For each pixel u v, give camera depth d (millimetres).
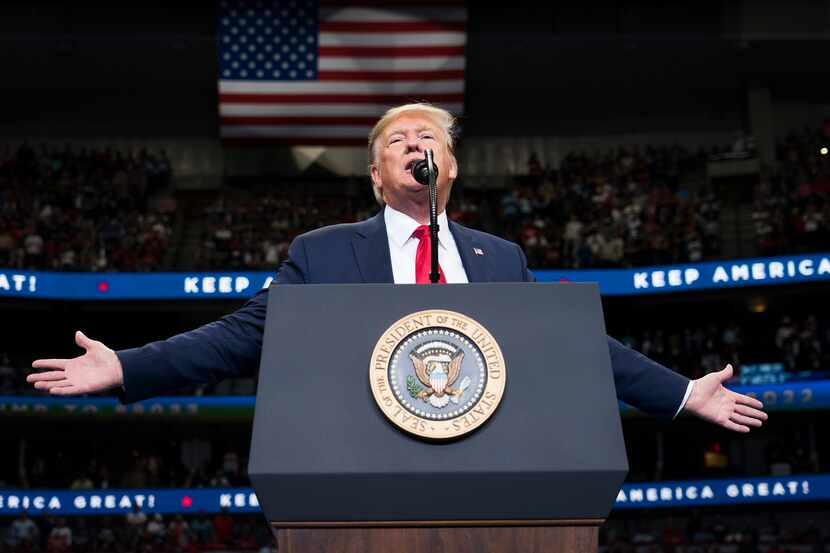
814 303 25328
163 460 25609
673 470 25062
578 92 30562
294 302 1899
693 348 23953
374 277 2414
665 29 27000
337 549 1696
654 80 29609
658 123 30906
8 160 28344
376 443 1733
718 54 27938
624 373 2311
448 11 23203
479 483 1702
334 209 29031
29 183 27750
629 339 25828
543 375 1823
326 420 1760
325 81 23344
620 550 20594
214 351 2256
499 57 28156
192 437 25719
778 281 22906
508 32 27016
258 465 1710
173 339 2240
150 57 27812
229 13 23188
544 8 27016
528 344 1859
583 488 1723
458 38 23156
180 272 23391
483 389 1775
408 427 1729
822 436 24109
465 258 2518
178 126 30797
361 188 30125
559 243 25969
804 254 22828
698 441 25109
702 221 25984
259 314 2338
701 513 23734
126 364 2141
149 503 22234
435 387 1771
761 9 26875
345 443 1733
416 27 23156
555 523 1723
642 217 26781
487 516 1704
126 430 25188
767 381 22938
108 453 25766
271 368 1822
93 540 21766
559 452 1736
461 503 1699
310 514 1697
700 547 20781
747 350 23750
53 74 28922
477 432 1749
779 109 30016
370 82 23297
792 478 21859
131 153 29297
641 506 22266
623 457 1742
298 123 23406
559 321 1892
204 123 30797
